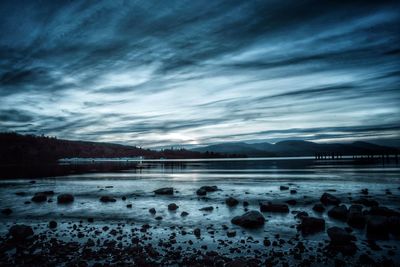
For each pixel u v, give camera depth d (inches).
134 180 1985.7
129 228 605.3
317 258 397.1
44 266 378.6
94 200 1045.8
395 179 1612.9
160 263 382.0
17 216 763.4
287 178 1867.6
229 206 870.4
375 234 510.9
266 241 468.8
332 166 3518.7
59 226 635.5
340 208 675.4
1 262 397.4
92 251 439.2
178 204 925.8
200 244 474.9
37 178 2293.3
